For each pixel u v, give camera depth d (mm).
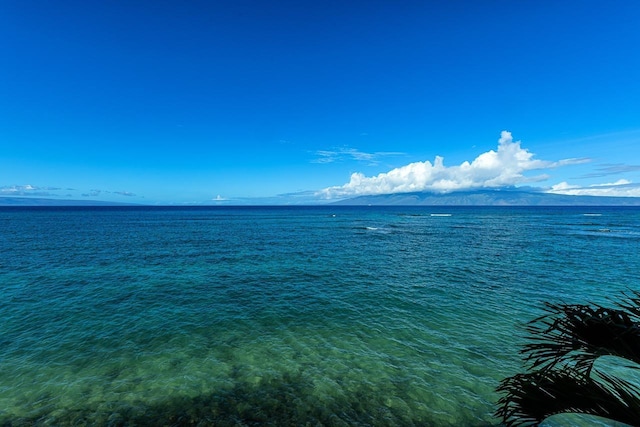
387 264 32250
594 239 51719
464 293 22109
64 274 26641
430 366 12523
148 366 12477
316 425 9336
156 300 20391
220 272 28250
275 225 83688
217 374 11953
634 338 3025
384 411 9938
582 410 3393
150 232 60531
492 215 151000
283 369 12320
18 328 15859
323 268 30266
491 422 9492
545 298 20984
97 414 9688
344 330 15938
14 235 51281
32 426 9125
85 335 15172
